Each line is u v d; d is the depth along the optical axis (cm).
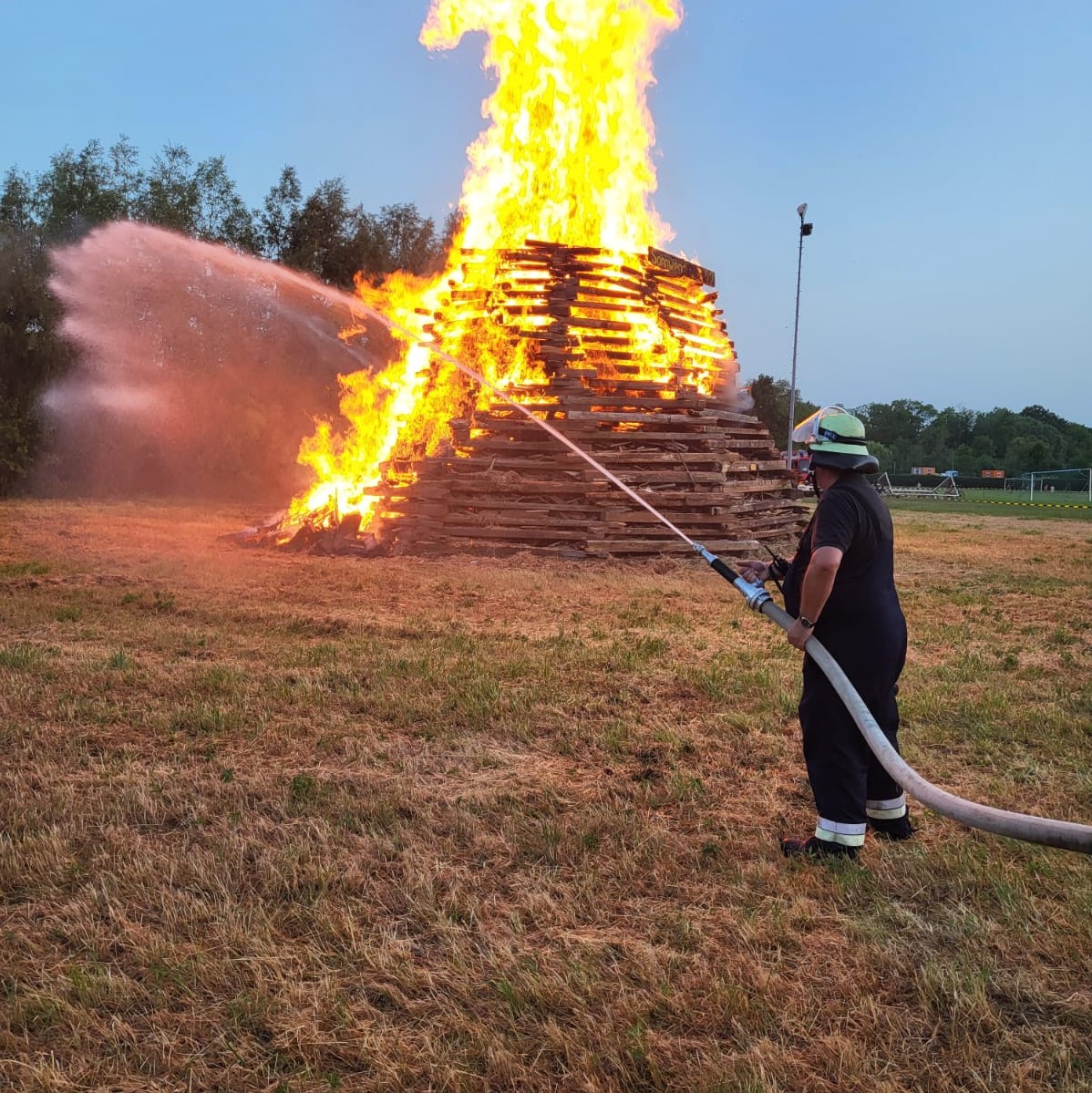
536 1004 292
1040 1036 281
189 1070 259
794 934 335
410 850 400
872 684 401
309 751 529
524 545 1475
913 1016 292
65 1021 279
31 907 347
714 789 484
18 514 2136
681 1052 271
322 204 3906
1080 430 15000
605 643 846
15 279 3206
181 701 621
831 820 399
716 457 1500
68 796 449
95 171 3538
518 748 547
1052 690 702
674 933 336
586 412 1495
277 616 933
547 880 375
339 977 305
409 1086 257
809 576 390
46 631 836
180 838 412
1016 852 407
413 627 893
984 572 1494
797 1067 266
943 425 13575
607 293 1639
